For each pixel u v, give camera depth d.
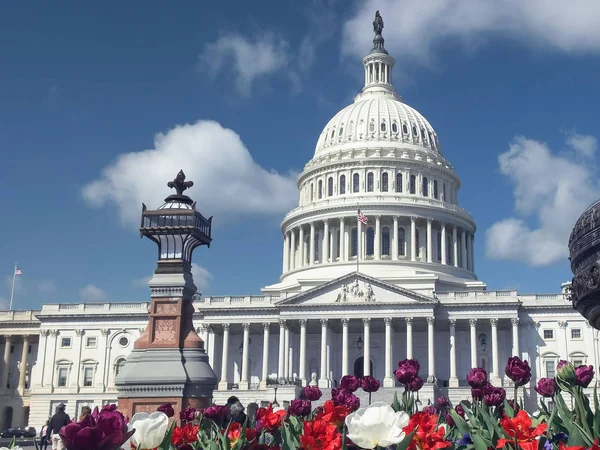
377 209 123.19
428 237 124.12
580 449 6.36
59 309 120.56
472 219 133.50
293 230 131.75
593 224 8.95
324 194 131.50
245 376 106.81
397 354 110.75
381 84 145.62
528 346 104.38
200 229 26.31
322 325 104.06
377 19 152.38
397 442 6.40
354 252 124.56
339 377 111.06
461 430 9.78
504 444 7.71
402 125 135.75
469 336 109.25
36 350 126.81
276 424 10.82
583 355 102.31
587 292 9.12
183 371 23.80
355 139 134.38
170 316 24.73
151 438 7.30
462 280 123.00
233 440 9.92
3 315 125.69
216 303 112.06
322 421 7.77
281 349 104.50
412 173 130.38
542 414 10.63
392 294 103.56
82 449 5.34
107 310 119.44
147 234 25.45
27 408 122.81
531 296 106.56
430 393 93.25
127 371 24.05
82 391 116.12
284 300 105.06
